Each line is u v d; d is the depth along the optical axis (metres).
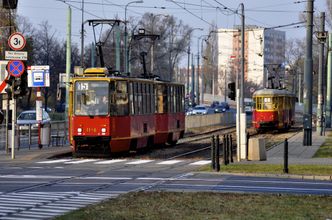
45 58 110.75
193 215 15.39
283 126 71.81
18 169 29.75
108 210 16.19
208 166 30.59
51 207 17.34
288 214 15.66
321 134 61.88
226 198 18.72
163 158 38.16
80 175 26.97
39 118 42.31
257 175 27.23
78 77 38.28
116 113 38.28
